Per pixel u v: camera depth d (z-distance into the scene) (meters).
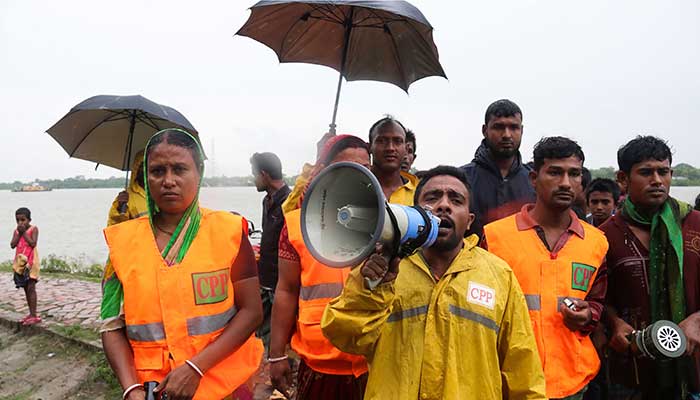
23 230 7.44
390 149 3.34
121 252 2.25
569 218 2.99
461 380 2.14
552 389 2.65
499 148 3.95
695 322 2.80
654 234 2.99
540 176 2.94
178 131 2.34
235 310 2.40
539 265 2.83
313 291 2.88
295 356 5.06
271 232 5.41
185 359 2.19
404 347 2.24
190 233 2.31
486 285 2.26
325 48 4.38
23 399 5.43
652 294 2.98
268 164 5.49
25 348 6.79
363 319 2.04
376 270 1.81
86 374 5.78
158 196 2.26
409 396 2.16
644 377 3.00
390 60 4.29
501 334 2.28
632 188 3.03
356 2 3.48
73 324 7.27
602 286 2.96
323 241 1.80
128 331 2.20
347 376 2.86
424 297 2.28
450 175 2.40
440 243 2.29
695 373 2.86
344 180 1.86
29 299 7.36
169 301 2.21
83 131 5.46
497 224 3.02
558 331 2.73
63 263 13.10
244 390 2.53
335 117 4.04
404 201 3.22
